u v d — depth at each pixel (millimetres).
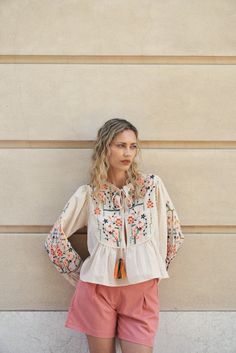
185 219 3105
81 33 3049
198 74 3070
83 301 2705
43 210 3105
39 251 3125
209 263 3125
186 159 3092
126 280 2643
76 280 2902
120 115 3072
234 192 3105
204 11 3055
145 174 2916
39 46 3047
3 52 3045
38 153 3090
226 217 3102
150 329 2646
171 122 3074
